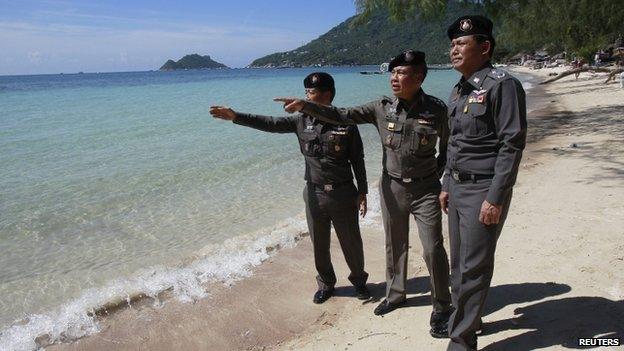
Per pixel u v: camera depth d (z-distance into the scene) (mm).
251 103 25750
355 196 3828
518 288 3803
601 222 4980
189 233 6090
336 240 5504
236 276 4633
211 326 3758
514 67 74500
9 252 5562
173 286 4461
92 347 3521
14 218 6715
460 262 2848
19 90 50469
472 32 2631
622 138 9555
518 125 2482
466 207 2736
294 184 8398
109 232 6188
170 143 12703
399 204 3406
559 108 16594
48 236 6055
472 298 2816
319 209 3805
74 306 4125
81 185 8430
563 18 23688
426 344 3207
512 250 4559
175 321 3848
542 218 5312
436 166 3355
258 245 5379
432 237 3270
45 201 7500
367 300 4020
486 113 2602
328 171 3699
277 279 4535
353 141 3719
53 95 39156
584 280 3789
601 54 41781
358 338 3412
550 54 65500
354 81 54000
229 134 14148
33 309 4230
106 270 4996
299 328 3684
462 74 2777
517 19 13609
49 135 14242
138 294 4316
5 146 12328
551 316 3318
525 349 2984
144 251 5520
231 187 8281
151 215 6848
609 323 3141
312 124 3695
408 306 3779
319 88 3596
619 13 21188
